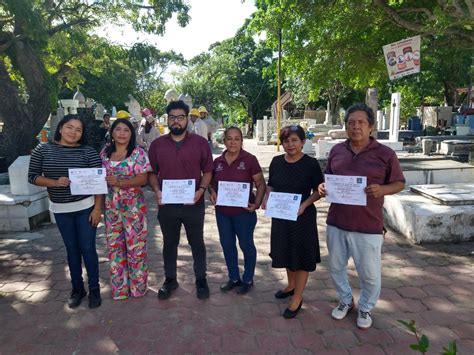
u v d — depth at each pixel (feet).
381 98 85.97
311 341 9.97
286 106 119.85
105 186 11.14
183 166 11.57
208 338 10.22
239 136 11.84
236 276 13.00
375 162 9.36
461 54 33.99
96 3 41.39
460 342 9.73
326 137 54.03
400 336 10.07
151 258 16.21
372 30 30.94
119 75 88.84
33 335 10.54
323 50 32.24
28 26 29.50
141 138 31.32
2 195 20.42
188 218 11.85
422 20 27.99
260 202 12.23
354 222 9.75
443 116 69.62
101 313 11.59
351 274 13.92
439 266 14.37
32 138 34.30
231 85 125.18
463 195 17.80
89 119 37.58
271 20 30.55
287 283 13.43
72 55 47.44
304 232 10.53
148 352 9.69
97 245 17.72
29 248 17.40
